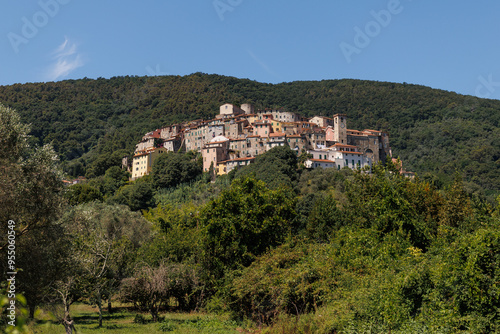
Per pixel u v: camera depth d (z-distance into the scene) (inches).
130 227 2539.4
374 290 1062.4
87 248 1396.4
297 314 1187.3
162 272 1531.7
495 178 6978.4
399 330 906.1
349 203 1955.0
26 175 978.7
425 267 998.4
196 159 6978.4
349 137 7608.3
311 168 6082.7
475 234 889.5
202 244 1774.1
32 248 957.2
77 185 4830.2
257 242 1713.8
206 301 1739.7
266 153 5895.7
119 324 1406.3
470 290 810.2
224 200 1763.0
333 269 1278.3
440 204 1990.7
